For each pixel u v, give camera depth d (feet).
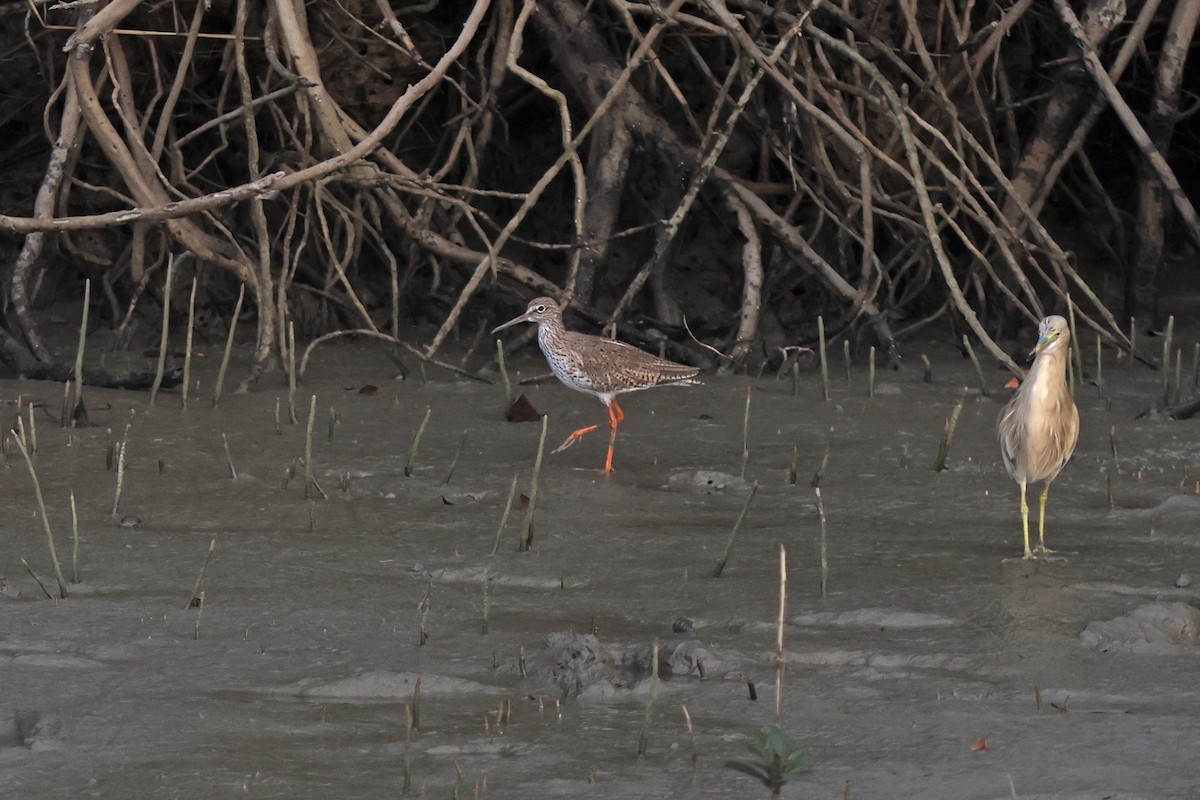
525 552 31.35
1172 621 26.35
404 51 51.67
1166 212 64.90
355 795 19.34
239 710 22.33
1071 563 30.68
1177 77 59.67
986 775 20.15
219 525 32.99
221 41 59.00
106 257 60.75
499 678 24.08
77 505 34.12
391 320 60.13
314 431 42.86
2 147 60.59
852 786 19.85
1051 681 23.88
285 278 51.78
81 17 50.08
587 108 57.67
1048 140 60.03
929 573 29.99
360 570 29.91
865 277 55.21
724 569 30.37
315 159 57.31
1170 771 20.17
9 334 50.24
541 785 19.72
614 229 56.49
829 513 35.12
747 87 52.31
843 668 24.66
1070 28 56.75
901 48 60.90
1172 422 45.29
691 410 46.98
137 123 53.72
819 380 52.54
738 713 22.56
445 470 38.60
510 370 53.26
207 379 50.65
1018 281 53.88
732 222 57.00
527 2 50.75
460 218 64.28
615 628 26.61
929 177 62.64
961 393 50.42
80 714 21.99
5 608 26.81
